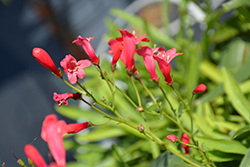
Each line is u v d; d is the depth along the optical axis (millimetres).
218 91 571
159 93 612
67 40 943
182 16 707
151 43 627
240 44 648
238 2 527
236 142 486
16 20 1706
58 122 360
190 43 721
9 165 1293
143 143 592
